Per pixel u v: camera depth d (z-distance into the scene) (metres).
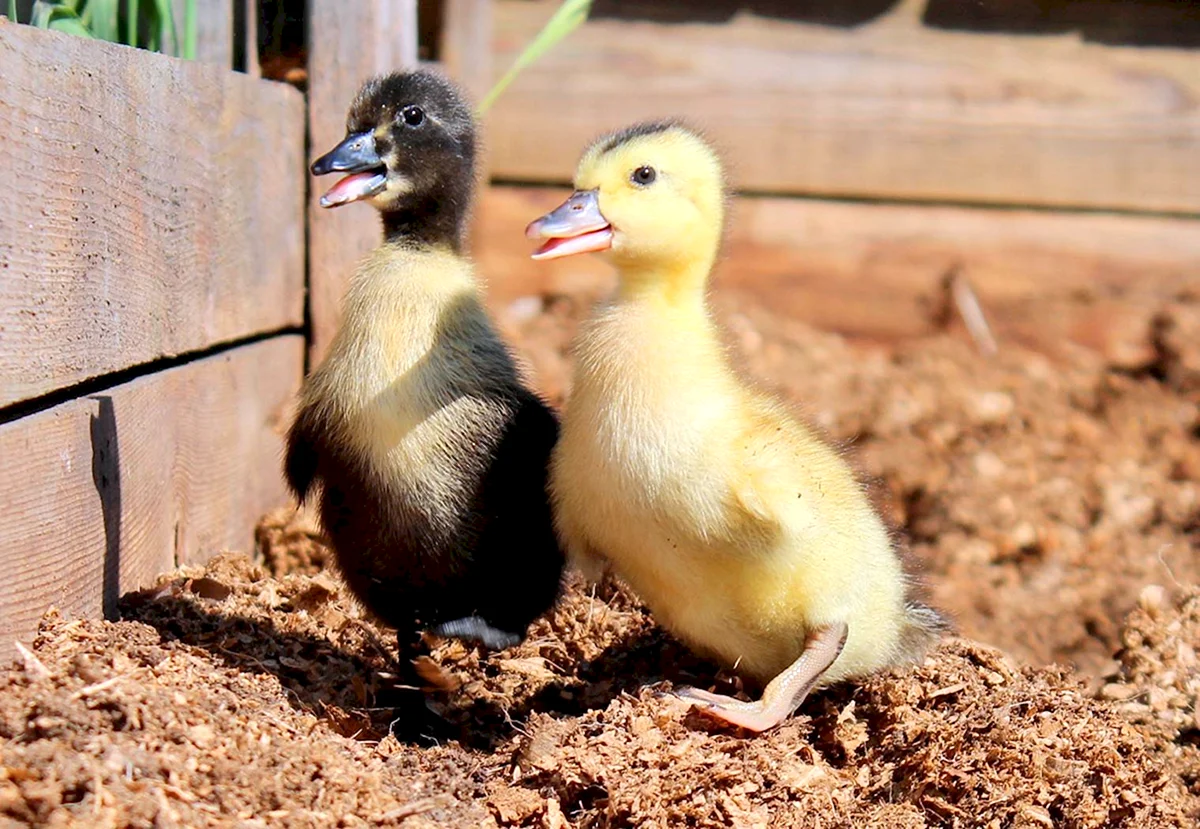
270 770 0.51
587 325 0.59
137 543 0.62
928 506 0.90
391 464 0.59
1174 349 1.08
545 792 0.55
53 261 0.54
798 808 0.55
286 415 0.78
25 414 0.54
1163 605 0.72
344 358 0.60
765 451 0.57
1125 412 1.02
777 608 0.58
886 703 0.60
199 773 0.50
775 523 0.56
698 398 0.57
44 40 0.53
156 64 0.62
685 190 0.59
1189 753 0.62
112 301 0.59
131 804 0.47
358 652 0.63
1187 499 0.91
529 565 0.61
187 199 0.65
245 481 0.74
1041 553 0.86
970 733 0.58
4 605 0.52
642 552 0.58
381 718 0.59
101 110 0.57
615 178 0.59
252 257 0.73
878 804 0.56
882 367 1.08
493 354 0.61
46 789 0.47
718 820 0.54
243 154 0.72
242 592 0.65
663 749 0.56
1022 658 0.75
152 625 0.60
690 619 0.60
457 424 0.59
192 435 0.67
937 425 0.98
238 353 0.72
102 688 0.51
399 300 0.60
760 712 0.58
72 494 0.56
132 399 0.60
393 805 0.52
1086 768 0.57
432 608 0.60
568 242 0.58
